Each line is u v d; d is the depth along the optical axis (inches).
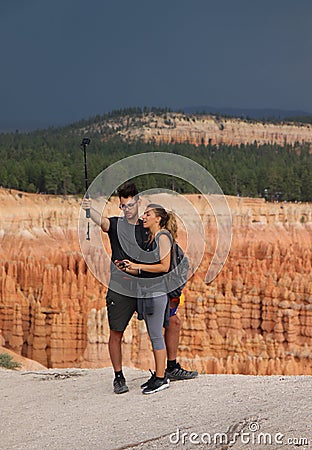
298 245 2888.8
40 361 1754.4
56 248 2593.5
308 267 2422.5
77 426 308.7
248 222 3299.7
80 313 1781.5
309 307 2010.3
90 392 372.2
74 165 3973.9
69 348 1728.6
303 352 1942.7
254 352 1941.4
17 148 6146.7
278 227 3316.9
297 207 3442.4
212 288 2057.1
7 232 2647.6
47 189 3747.5
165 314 344.5
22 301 1871.3
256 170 4608.8
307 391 315.0
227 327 2023.9
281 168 4630.9
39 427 315.0
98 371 434.6
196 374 370.3
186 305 1995.6
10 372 451.2
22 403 364.8
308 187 4384.8
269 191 4384.8
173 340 362.3
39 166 3934.5
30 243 2610.7
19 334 1827.0
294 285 2071.9
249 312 2062.0
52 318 1788.9
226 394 327.9
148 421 301.0
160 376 349.1
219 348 1932.8
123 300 343.9
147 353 1531.7
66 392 379.2
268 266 2487.7
